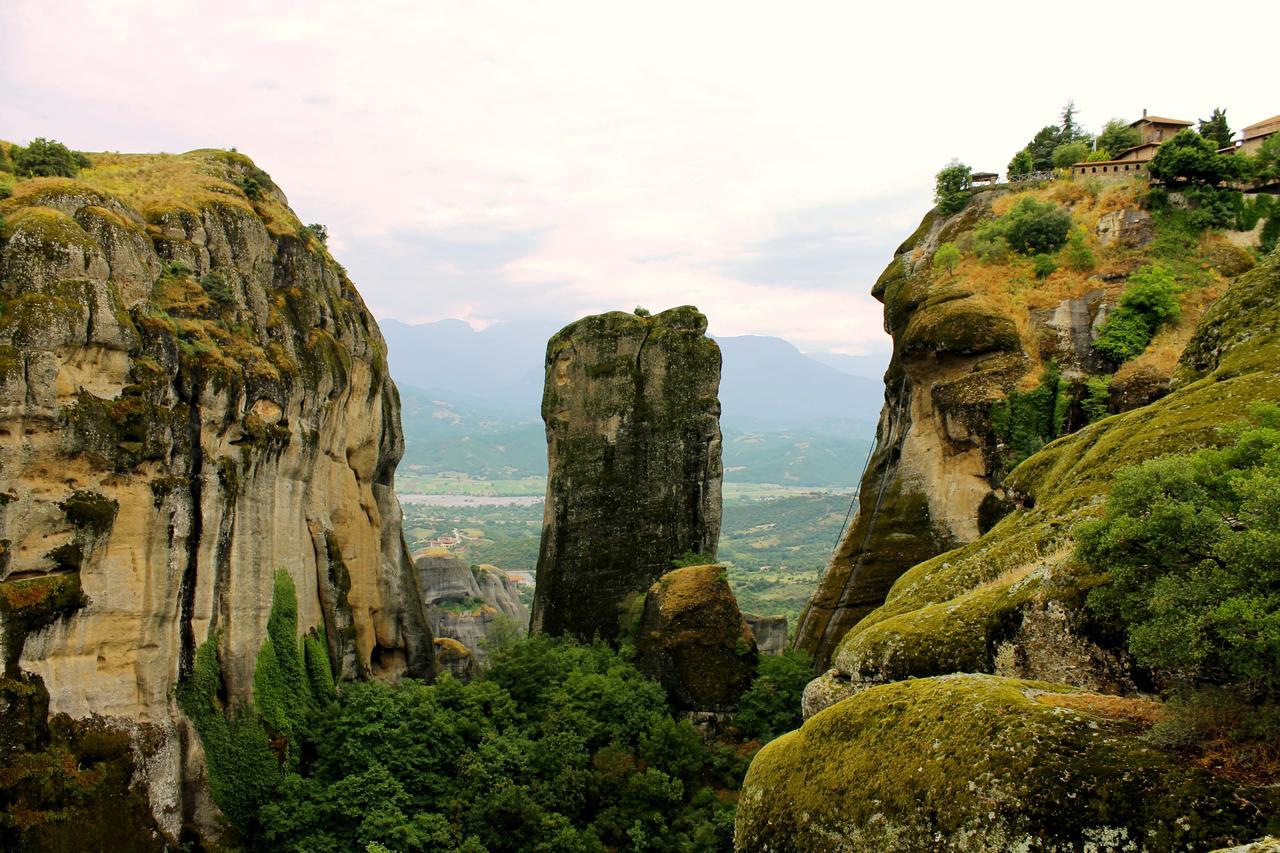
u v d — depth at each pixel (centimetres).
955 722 1981
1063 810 1700
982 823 1775
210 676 4641
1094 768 1722
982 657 2592
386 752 4997
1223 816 1562
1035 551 3022
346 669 5762
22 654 3816
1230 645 1727
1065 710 1897
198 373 4688
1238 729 1705
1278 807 1546
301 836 4594
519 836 4750
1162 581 1886
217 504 4697
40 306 4022
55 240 4169
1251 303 3759
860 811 2022
